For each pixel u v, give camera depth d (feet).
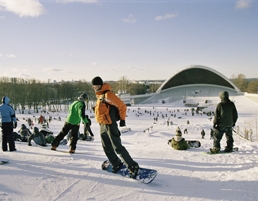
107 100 11.30
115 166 12.76
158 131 93.97
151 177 11.23
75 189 10.59
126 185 11.05
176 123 129.29
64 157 16.85
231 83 276.41
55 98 266.98
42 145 25.50
